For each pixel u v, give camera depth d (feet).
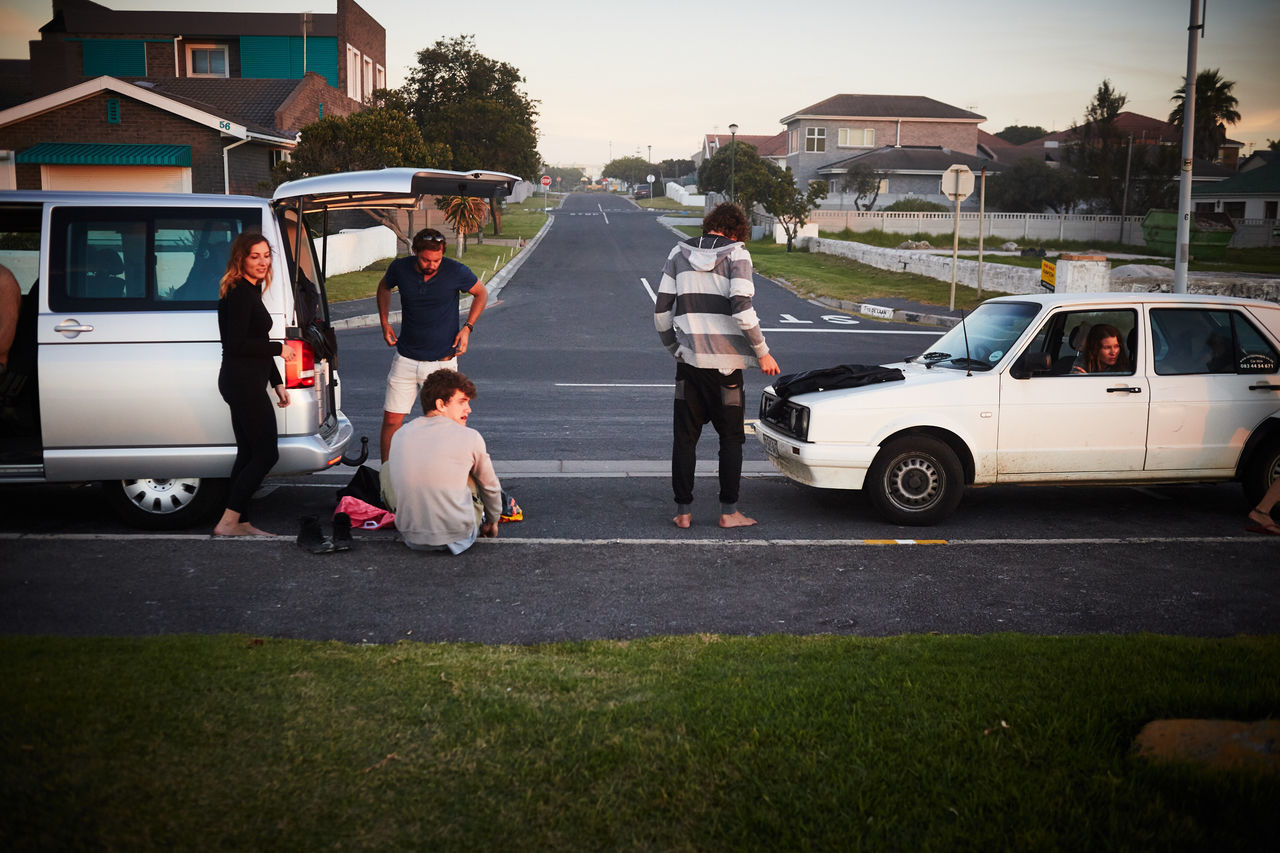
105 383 19.43
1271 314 23.25
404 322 22.20
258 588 16.89
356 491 21.16
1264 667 12.61
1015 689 11.75
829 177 208.13
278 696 11.37
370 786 9.51
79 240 19.58
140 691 11.21
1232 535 21.76
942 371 23.25
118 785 9.21
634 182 573.33
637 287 92.27
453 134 147.02
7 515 21.79
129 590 16.61
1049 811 9.22
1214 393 22.59
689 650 13.70
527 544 20.01
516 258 120.98
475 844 8.69
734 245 20.20
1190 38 54.34
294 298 20.45
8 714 10.36
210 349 19.70
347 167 89.10
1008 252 143.64
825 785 9.63
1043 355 21.79
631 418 35.40
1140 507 24.36
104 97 90.48
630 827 9.00
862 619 16.02
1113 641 13.92
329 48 136.77
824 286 91.15
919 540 20.99
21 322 21.12
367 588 17.04
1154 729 10.64
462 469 18.99
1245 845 8.77
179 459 19.80
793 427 22.67
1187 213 55.36
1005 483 22.49
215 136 91.45
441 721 10.89
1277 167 181.37
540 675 12.42
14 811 8.66
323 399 22.16
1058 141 262.67
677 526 21.74
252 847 8.48
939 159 200.34
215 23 134.31
